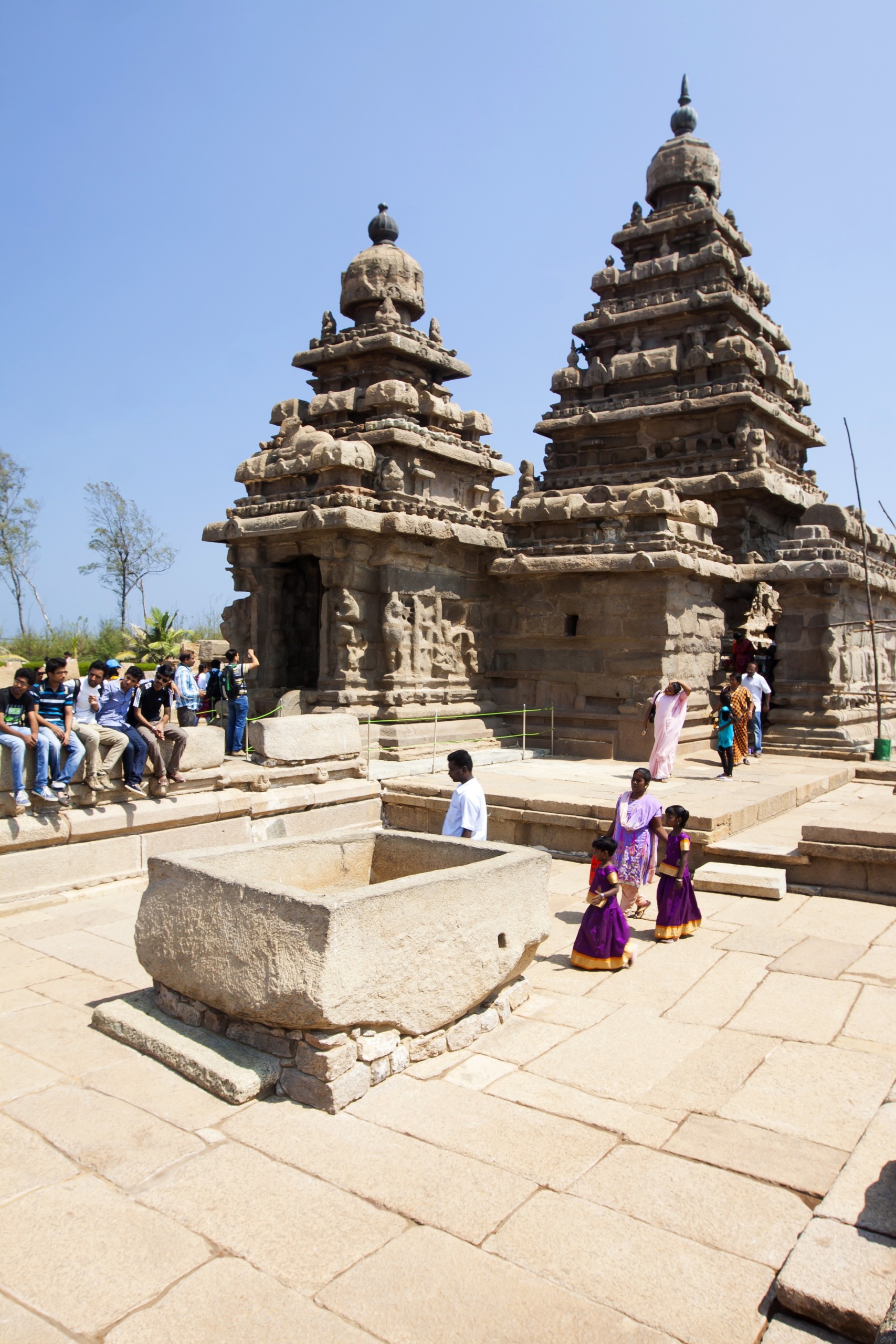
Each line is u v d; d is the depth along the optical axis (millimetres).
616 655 15578
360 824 11891
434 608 15805
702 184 22703
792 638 17141
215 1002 5148
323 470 14992
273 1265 3506
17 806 8273
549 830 11141
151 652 28891
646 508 15164
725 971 6852
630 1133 4461
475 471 17312
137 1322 3230
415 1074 5066
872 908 8516
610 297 22812
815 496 21766
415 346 17422
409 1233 3689
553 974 6852
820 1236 3535
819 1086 4961
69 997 6309
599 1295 3348
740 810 10398
